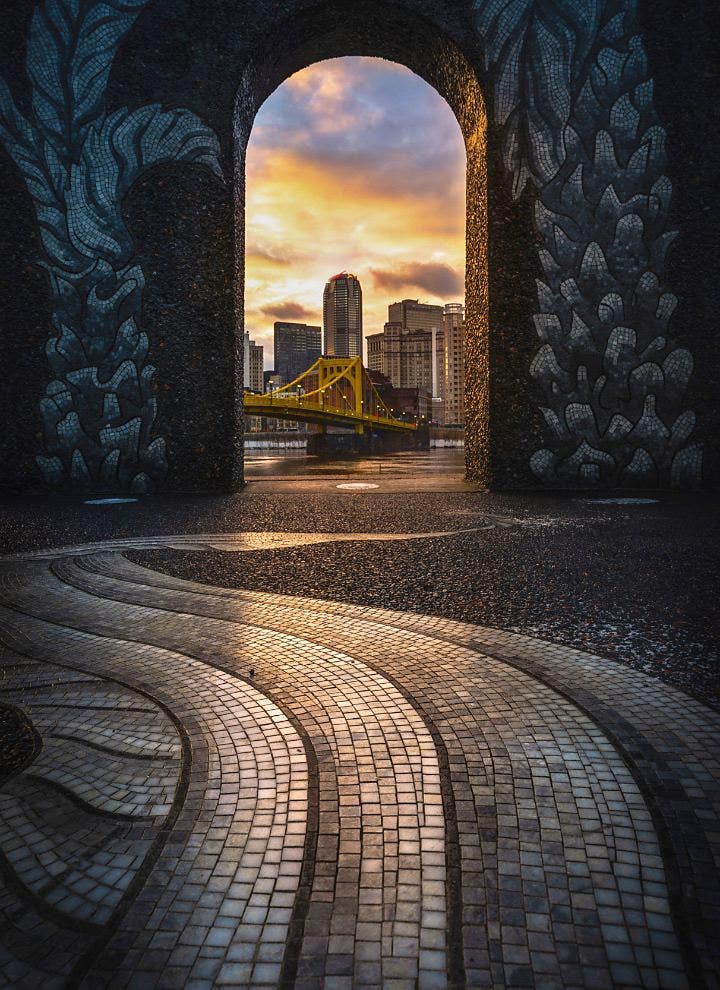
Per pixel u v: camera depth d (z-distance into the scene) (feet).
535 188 34.06
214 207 33.60
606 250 34.04
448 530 21.40
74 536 20.20
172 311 33.40
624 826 5.23
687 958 3.93
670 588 13.47
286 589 13.52
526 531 21.13
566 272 34.12
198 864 4.72
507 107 34.06
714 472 33.83
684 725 7.11
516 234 34.24
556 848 4.95
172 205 33.32
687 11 33.42
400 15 33.78
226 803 5.50
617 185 33.94
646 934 4.11
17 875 4.58
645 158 33.78
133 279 33.22
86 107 32.96
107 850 4.87
